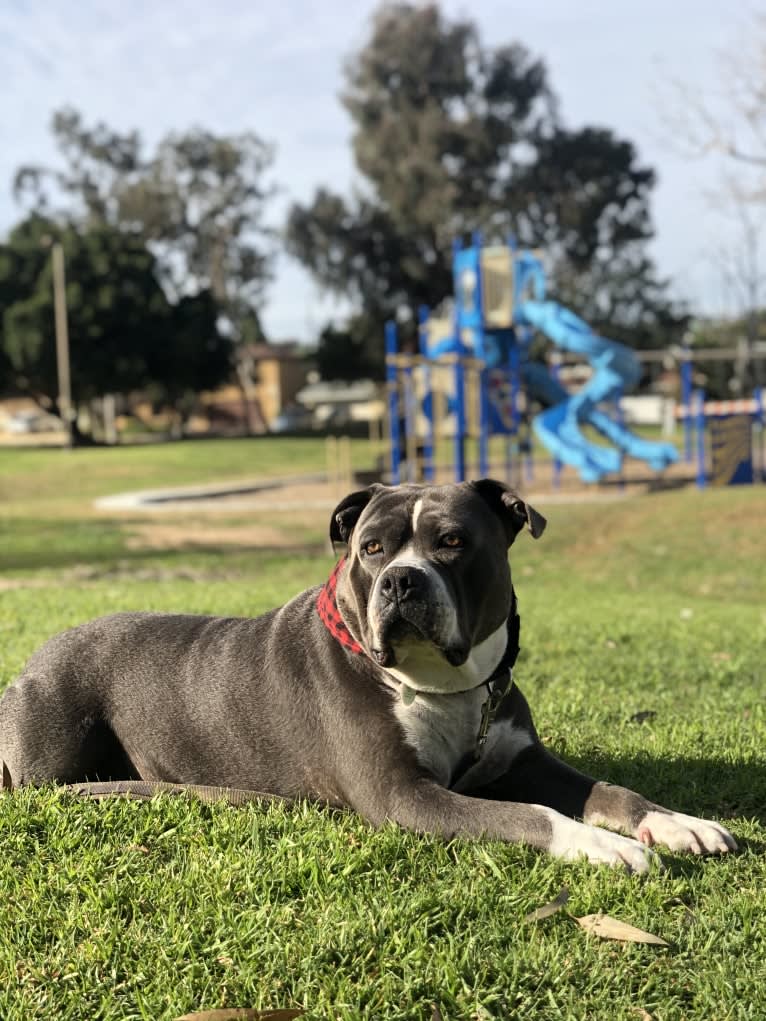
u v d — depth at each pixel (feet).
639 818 4.31
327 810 4.55
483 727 4.56
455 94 65.57
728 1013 3.16
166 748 4.93
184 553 19.43
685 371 33.73
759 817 4.80
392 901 3.74
